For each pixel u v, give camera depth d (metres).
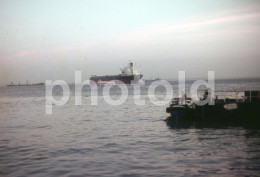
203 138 25.70
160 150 21.56
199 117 32.97
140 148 22.41
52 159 19.67
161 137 26.86
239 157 19.08
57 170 17.17
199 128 31.19
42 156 20.58
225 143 23.41
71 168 17.50
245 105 31.64
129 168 17.23
